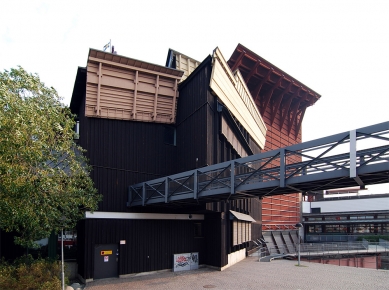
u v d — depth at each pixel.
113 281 17.03
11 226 12.35
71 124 14.64
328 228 51.81
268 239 41.38
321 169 10.85
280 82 45.03
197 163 19.17
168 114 21.81
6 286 11.88
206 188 14.86
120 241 18.38
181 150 21.55
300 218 52.53
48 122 12.74
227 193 13.62
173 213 20.72
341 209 52.03
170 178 16.44
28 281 12.25
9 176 10.58
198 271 20.19
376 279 18.27
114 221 18.53
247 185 12.80
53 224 13.85
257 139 33.44
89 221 17.62
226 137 21.73
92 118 19.30
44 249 18.19
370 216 48.84
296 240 47.41
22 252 17.56
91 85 19.25
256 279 17.70
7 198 11.06
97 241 17.67
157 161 21.23
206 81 19.14
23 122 10.67
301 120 55.00
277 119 49.12
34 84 13.06
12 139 10.26
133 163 20.20
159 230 19.98
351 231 49.97
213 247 21.23
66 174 14.18
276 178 11.98
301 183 11.44
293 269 21.92
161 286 15.72
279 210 46.88
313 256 33.34
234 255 24.78
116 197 19.08
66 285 14.06
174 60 26.89
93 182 17.22
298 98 51.59
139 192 18.84
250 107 29.61
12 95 11.25
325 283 16.88
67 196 14.05
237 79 24.78
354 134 9.77
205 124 18.75
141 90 20.62
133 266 18.56
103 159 19.16
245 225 28.89
